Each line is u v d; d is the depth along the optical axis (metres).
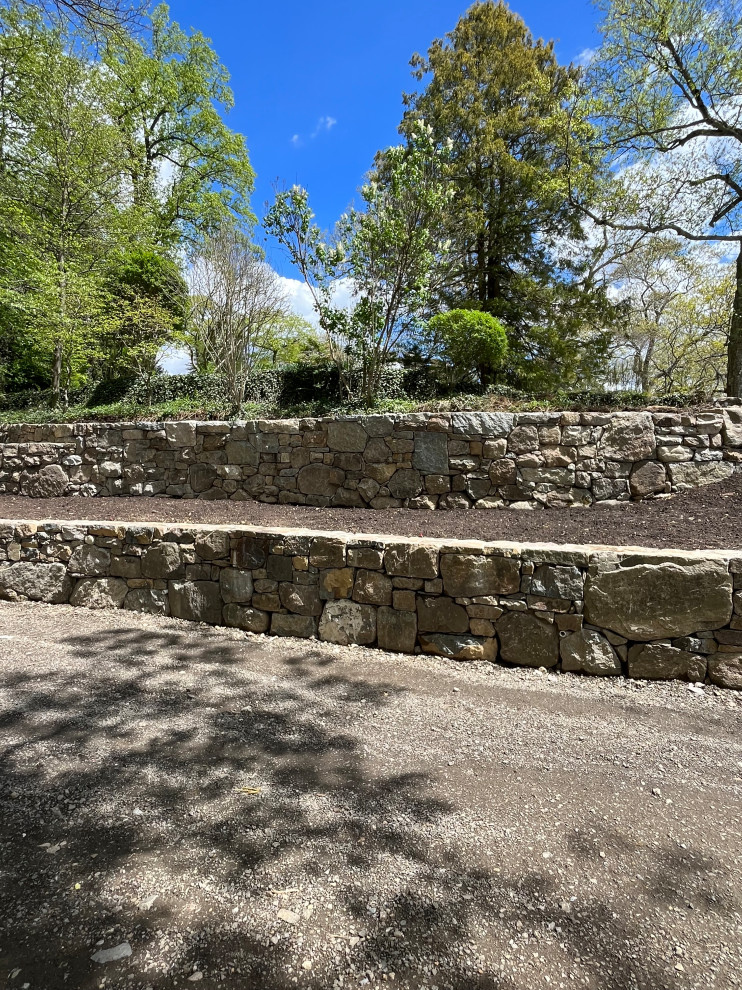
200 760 2.16
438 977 1.27
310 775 2.07
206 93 16.78
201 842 1.71
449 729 2.42
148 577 4.01
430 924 1.42
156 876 1.56
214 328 9.70
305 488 6.05
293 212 8.00
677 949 1.35
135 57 6.59
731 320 10.34
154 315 10.59
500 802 1.92
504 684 2.89
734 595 2.77
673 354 14.35
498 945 1.36
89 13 4.35
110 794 1.93
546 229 12.80
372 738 2.34
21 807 1.86
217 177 17.73
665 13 8.84
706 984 1.26
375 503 5.76
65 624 3.79
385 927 1.41
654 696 2.73
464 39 12.48
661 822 1.83
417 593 3.28
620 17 9.20
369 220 7.69
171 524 4.13
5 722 2.42
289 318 13.54
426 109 12.61
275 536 3.62
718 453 5.04
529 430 5.38
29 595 4.36
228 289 9.26
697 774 2.10
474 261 13.41
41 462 7.16
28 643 3.42
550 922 1.43
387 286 8.12
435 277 9.95
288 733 2.38
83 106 9.67
